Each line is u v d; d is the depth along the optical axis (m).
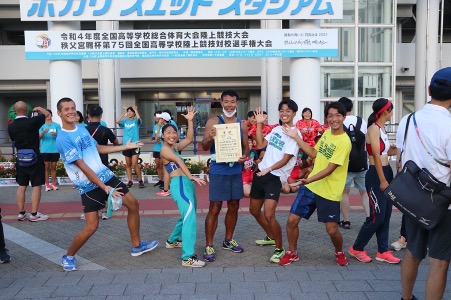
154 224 6.63
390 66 14.30
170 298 3.93
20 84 19.44
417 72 15.06
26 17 9.98
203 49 10.24
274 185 4.92
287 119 4.86
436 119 3.13
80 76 10.86
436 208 3.05
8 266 4.86
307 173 6.47
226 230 5.35
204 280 4.37
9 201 8.51
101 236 6.01
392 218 6.81
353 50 14.19
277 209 7.48
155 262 4.97
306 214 4.79
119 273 4.59
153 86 19.53
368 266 4.77
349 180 5.95
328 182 4.61
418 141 3.20
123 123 9.77
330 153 4.53
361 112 14.37
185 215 4.82
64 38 10.20
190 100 20.75
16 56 19.03
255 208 5.28
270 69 15.63
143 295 4.00
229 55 10.26
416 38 15.10
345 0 14.10
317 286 4.20
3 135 21.19
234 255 5.20
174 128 4.95
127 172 10.00
